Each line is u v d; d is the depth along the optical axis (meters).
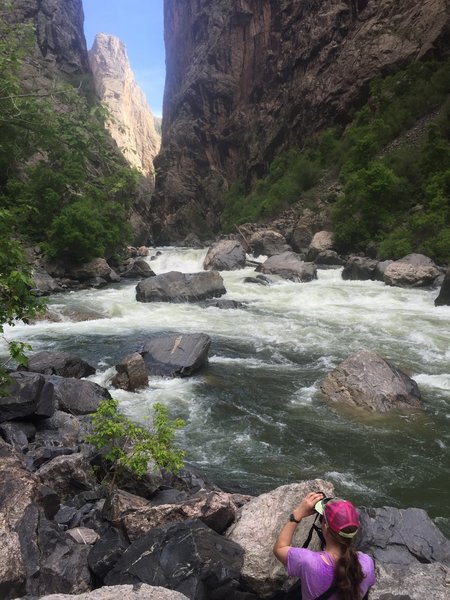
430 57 47.94
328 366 12.61
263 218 50.50
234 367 12.50
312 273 27.55
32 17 69.56
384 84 49.62
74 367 11.29
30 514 4.76
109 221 32.50
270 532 4.77
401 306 20.44
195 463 7.81
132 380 10.77
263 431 8.98
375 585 4.45
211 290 22.41
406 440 8.67
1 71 9.59
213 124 76.19
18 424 7.63
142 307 20.03
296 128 60.16
